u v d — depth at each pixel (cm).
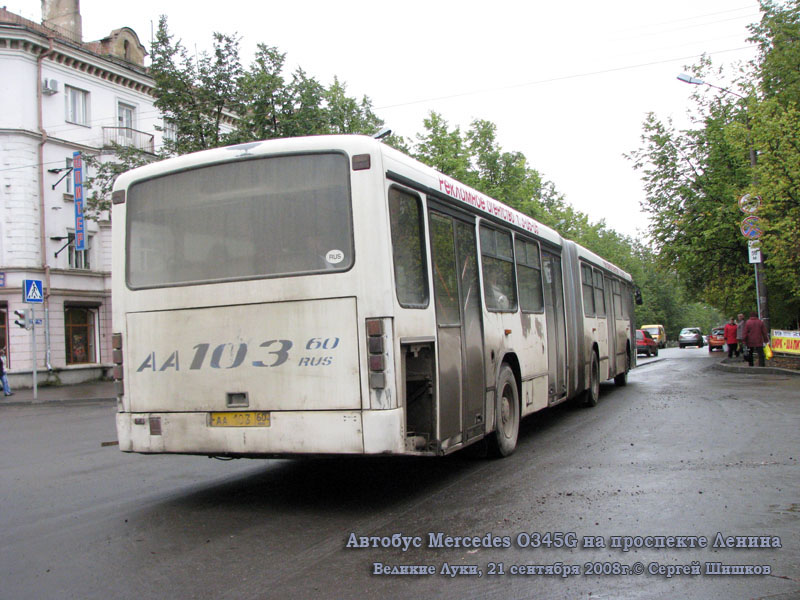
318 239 598
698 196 3091
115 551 515
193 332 633
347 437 575
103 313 3136
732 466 763
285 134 2431
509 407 882
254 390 605
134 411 655
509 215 938
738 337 2734
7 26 2778
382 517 593
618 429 1063
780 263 2208
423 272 655
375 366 571
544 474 748
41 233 2884
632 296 2047
